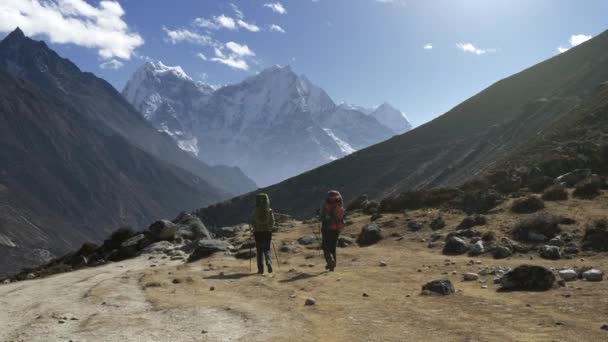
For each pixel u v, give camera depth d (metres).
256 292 11.12
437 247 18.28
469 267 13.76
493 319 7.75
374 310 8.71
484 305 8.80
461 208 24.56
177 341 6.85
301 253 20.11
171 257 23.50
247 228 34.41
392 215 26.64
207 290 11.70
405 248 18.88
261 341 6.71
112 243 32.34
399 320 7.89
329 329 7.37
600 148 30.94
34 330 7.79
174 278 13.59
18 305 10.67
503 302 8.98
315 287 11.55
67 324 8.20
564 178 25.89
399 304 9.22
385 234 21.91
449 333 6.96
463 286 11.07
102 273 17.84
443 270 13.54
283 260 18.56
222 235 33.38
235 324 7.85
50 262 34.25
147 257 25.17
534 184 26.48
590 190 22.41
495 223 19.98
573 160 30.02
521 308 8.45
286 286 11.84
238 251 21.33
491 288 10.62
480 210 23.53
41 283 15.45
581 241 16.08
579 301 8.77
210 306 9.37
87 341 6.98
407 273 13.38
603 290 9.62
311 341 6.70
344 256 17.95
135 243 28.81
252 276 14.13
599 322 7.30
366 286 11.53
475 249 16.45
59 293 12.14
